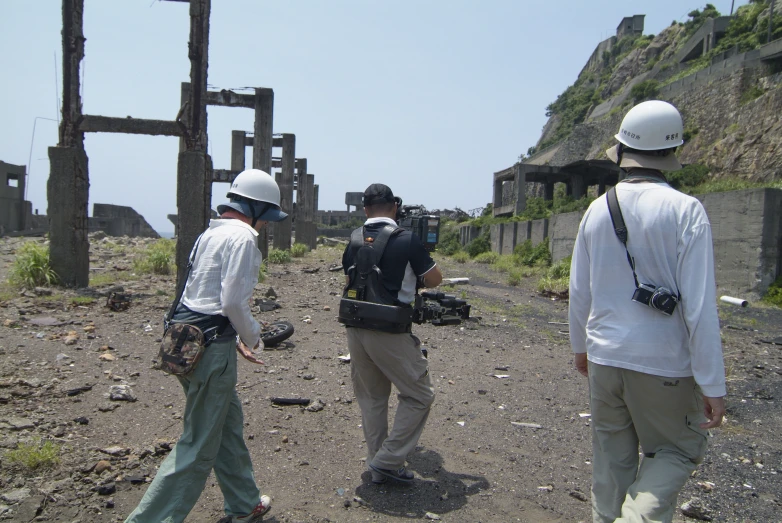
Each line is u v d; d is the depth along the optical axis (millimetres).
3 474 3518
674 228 2432
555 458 4398
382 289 3598
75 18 10242
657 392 2402
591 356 2594
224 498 3283
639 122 2654
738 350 9023
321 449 4312
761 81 33906
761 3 46875
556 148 63875
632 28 91938
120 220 50156
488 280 20906
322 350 7227
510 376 6707
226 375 2891
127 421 4566
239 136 20688
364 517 3377
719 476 4180
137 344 6918
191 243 10141
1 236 32844
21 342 6609
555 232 28688
